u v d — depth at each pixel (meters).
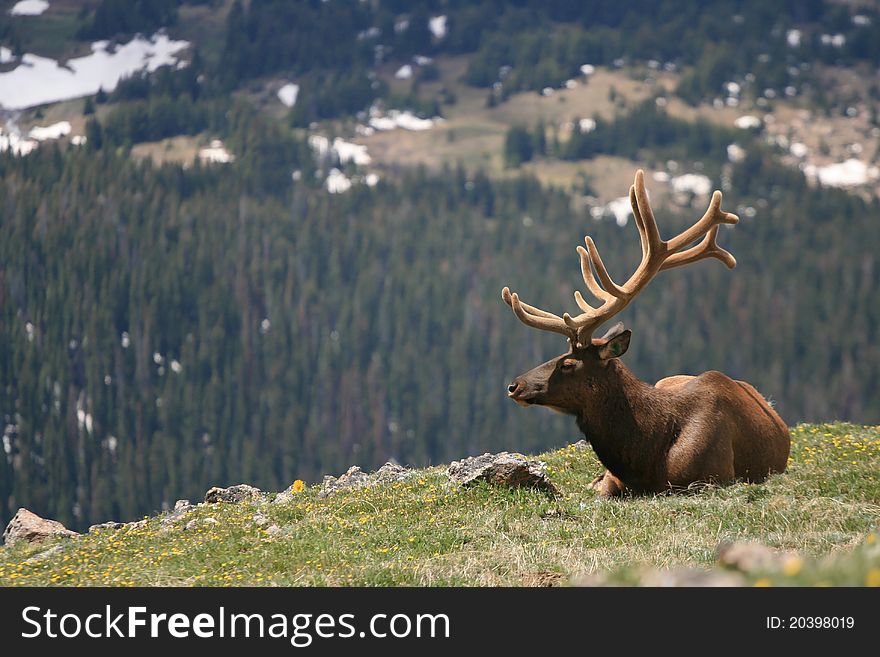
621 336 52.56
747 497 49.59
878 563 26.47
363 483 61.69
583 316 53.41
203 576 41.19
